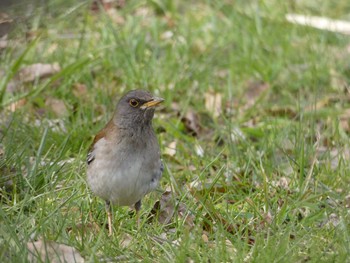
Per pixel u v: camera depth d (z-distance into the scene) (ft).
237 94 51.98
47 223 31.55
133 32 56.80
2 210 31.73
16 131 41.16
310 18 60.75
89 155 33.24
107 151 32.53
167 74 52.06
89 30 56.85
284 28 60.08
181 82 51.13
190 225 32.91
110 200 33.14
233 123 47.39
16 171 36.52
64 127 43.83
